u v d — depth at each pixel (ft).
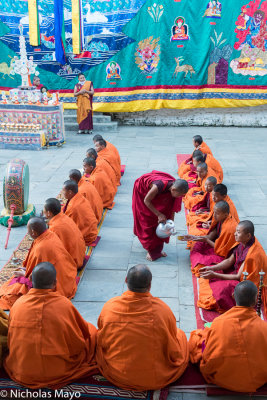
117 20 46.32
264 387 11.23
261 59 47.32
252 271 14.39
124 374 10.80
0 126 38.50
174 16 46.11
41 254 14.35
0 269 17.79
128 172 32.04
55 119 39.34
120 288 16.47
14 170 21.63
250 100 48.78
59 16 45.50
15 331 10.77
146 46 47.24
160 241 18.39
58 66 48.24
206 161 27.27
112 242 20.62
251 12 45.78
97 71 48.16
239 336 10.48
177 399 11.08
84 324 11.75
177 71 48.03
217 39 46.88
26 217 22.30
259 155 37.37
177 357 11.40
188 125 50.83
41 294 10.86
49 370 10.94
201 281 15.93
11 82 49.14
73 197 19.29
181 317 14.60
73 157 36.19
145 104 49.32
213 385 11.36
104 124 48.14
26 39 47.44
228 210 16.66
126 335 10.54
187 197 24.81
